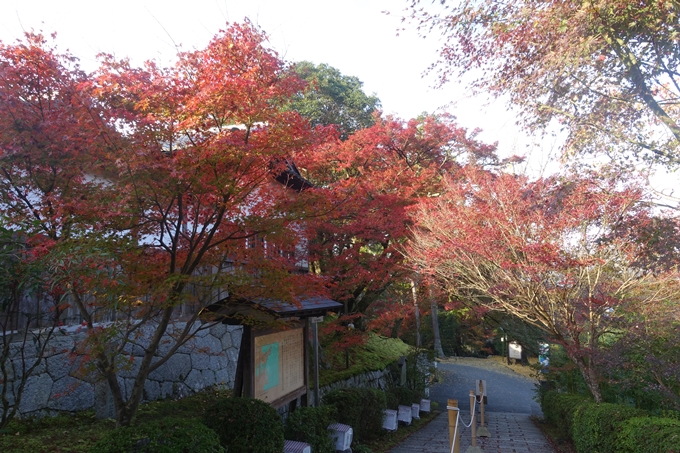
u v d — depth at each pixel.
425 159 16.61
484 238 9.53
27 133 4.64
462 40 7.58
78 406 6.84
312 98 25.59
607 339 9.89
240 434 5.70
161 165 4.74
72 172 5.00
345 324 14.39
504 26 7.16
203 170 5.02
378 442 11.31
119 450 4.19
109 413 6.72
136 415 7.00
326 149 14.34
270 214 5.71
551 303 9.08
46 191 5.15
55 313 5.98
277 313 6.71
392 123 15.95
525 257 9.09
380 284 13.78
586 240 8.55
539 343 15.69
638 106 7.57
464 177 13.03
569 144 8.27
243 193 5.63
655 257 7.93
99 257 4.27
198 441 4.55
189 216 6.02
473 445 8.85
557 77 7.44
